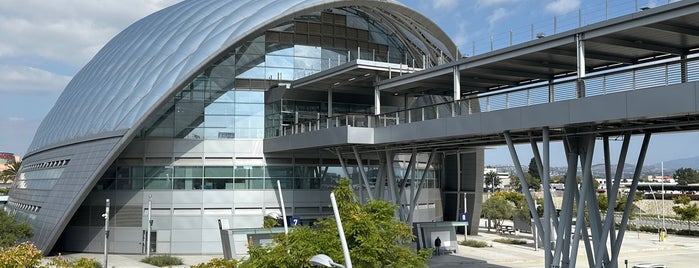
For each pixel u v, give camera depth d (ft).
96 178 143.33
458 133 93.76
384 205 77.56
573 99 75.66
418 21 168.55
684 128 83.82
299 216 161.48
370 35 179.11
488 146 122.52
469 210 201.67
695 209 239.71
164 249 153.48
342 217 70.38
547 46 81.82
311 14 171.63
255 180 159.22
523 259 141.08
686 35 76.69
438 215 201.16
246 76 162.71
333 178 165.89
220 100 160.56
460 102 97.71
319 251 65.21
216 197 156.76
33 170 193.57
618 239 85.92
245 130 160.66
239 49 163.43
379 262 66.39
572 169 83.30
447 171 210.59
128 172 155.84
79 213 157.79
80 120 169.99
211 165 157.69
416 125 103.50
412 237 77.36
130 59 169.89
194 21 168.14
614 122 76.95
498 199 221.66
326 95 160.56
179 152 156.87
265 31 165.27
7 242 139.03
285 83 159.43
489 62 92.32
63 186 153.99
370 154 160.56
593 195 85.76
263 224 152.35
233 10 166.81
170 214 154.51
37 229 154.51
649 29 73.41
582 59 77.10
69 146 166.81
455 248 153.28
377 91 124.06
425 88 127.54
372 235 67.15
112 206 155.22
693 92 63.36
